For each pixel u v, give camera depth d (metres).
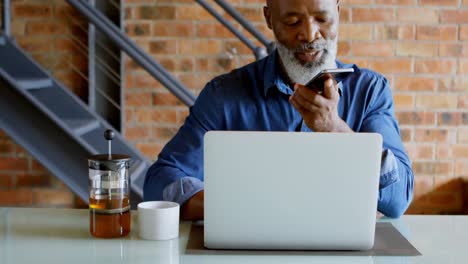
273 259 1.01
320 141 1.02
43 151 2.18
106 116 3.04
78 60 3.02
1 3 2.95
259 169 1.03
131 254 1.04
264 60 1.68
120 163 1.13
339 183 1.03
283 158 1.02
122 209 1.14
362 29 2.96
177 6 2.97
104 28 2.37
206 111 1.62
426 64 2.98
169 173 1.46
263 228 1.05
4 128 2.18
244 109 1.62
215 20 2.98
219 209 1.05
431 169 3.03
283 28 1.46
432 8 2.96
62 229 1.20
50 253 1.04
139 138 3.04
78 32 3.00
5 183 3.09
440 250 1.07
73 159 2.19
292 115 1.61
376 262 1.00
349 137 1.02
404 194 1.39
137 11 2.98
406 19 2.96
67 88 2.87
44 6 2.99
